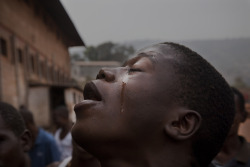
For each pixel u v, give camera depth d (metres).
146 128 0.90
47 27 22.50
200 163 0.98
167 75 0.94
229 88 1.06
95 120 0.90
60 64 26.69
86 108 0.92
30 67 17.67
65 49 29.31
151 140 0.91
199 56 1.03
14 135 1.93
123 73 0.97
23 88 16.08
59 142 4.87
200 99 0.95
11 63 14.55
